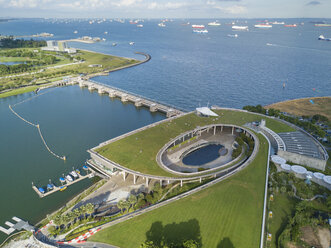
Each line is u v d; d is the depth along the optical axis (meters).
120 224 113.19
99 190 141.00
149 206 125.12
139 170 142.38
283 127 193.38
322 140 186.62
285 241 102.50
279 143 171.12
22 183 153.00
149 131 187.88
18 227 119.75
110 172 155.62
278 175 143.00
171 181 146.25
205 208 118.44
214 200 123.19
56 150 189.50
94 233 109.94
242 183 134.62
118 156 156.50
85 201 133.25
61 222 110.12
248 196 125.44
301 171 143.75
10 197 140.88
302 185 132.75
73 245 104.50
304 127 199.62
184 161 166.88
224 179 138.12
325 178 135.88
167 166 158.25
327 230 108.56
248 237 103.62
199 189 131.50
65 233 112.12
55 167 169.00
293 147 165.00
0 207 133.25
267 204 122.38
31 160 176.62
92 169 164.50
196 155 175.38
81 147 193.88
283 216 115.75
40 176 159.62
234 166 150.38
